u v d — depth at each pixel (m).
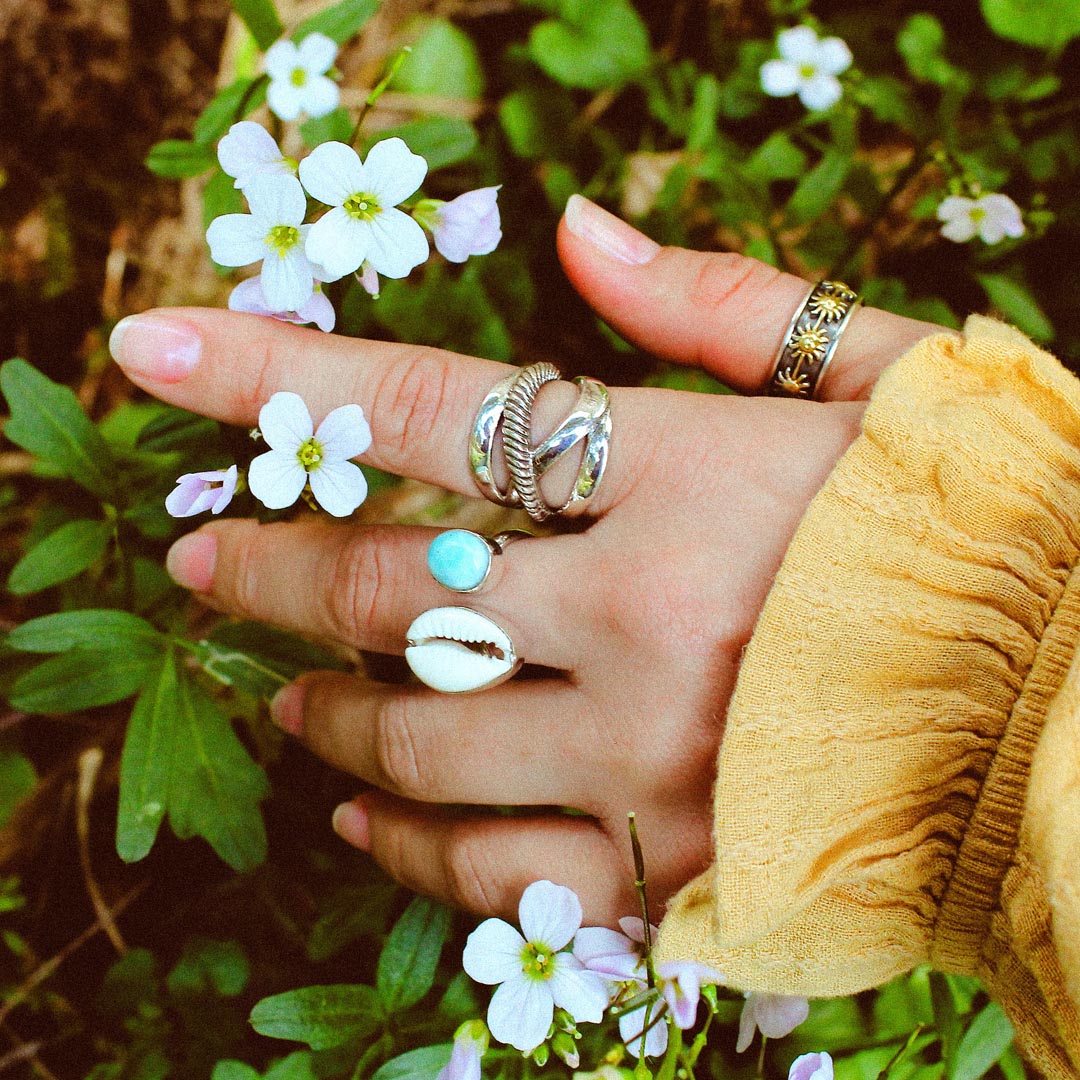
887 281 0.40
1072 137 0.41
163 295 0.44
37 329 0.44
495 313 0.40
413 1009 0.32
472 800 0.29
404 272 0.28
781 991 0.28
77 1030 0.39
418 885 0.31
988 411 0.27
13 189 0.44
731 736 0.26
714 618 0.28
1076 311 0.41
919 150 0.39
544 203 0.43
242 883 0.40
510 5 0.45
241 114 0.34
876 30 0.45
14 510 0.42
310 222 0.29
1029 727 0.26
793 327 0.30
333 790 0.38
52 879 0.40
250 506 0.32
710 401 0.29
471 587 0.28
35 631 0.33
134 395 0.43
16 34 0.43
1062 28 0.42
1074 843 0.24
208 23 0.43
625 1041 0.29
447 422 0.29
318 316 0.28
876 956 0.28
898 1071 0.34
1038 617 0.26
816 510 0.27
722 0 0.45
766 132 0.44
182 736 0.33
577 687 0.29
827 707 0.26
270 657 0.34
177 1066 0.36
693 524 0.28
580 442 0.29
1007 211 0.38
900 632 0.26
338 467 0.28
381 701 0.30
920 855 0.27
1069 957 0.24
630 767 0.28
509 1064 0.30
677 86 0.43
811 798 0.26
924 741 0.27
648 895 0.29
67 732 0.40
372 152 0.27
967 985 0.34
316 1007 0.31
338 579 0.30
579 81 0.42
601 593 0.28
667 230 0.40
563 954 0.28
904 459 0.27
